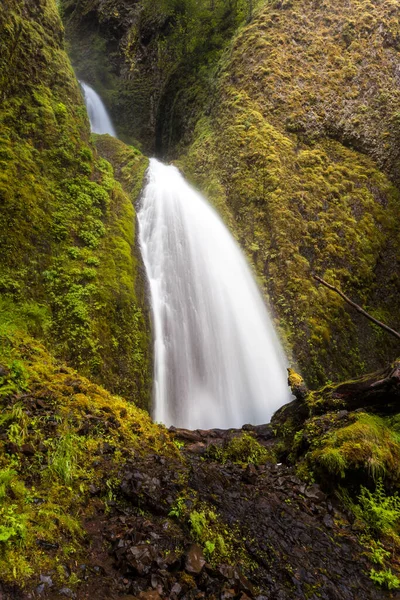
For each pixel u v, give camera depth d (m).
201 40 21.05
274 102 15.75
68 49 27.53
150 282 10.42
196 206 14.18
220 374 10.59
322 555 3.52
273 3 17.92
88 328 7.59
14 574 2.43
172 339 10.12
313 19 17.41
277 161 14.15
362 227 13.95
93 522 3.23
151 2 26.16
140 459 4.25
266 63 16.31
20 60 9.47
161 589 2.68
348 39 16.75
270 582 3.08
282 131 15.36
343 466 4.37
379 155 15.26
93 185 9.67
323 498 4.32
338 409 5.54
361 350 12.21
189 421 9.38
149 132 23.39
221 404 10.22
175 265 11.57
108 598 2.55
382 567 3.54
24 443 3.66
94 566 2.79
